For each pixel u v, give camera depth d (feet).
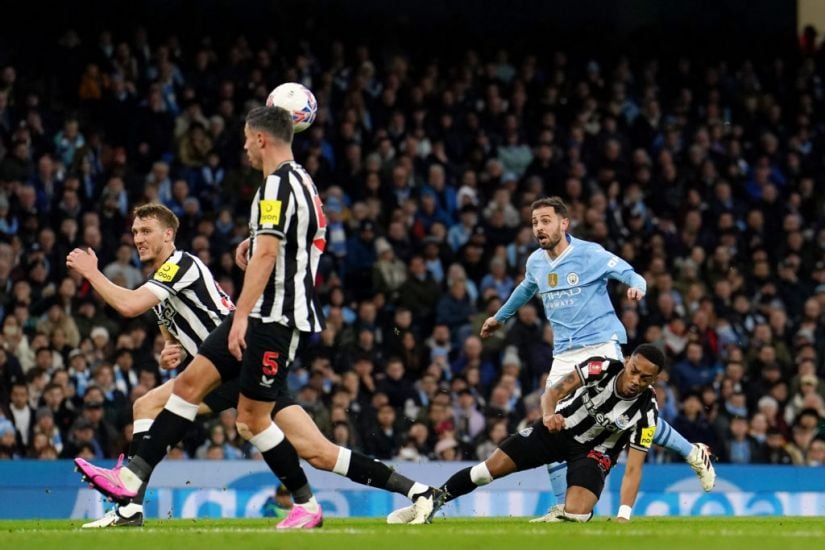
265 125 62.80
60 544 51.47
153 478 118.73
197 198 164.76
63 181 157.38
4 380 129.80
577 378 76.23
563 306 87.45
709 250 184.03
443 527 67.26
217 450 130.21
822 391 163.63
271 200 60.85
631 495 77.25
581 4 220.43
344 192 172.86
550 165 185.16
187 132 168.04
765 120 209.67
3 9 175.42
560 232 87.51
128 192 159.53
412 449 137.90
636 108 201.36
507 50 205.46
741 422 150.41
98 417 128.67
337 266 164.25
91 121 167.53
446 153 183.01
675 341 161.68
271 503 122.11
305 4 203.82
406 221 168.66
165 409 64.75
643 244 179.83
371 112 182.50
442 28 212.43
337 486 122.72
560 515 79.92
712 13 224.33
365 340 149.59
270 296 61.46
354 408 138.41
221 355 64.28
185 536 54.49
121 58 172.55
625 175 188.44
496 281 165.37
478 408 146.30
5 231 150.00
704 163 194.80
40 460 118.01
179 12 193.77
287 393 71.31
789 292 181.06
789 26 226.38
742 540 52.95
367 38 198.29
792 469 137.59
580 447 77.10
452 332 159.53
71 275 145.59
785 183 201.36
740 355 160.66
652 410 77.05
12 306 141.49
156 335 141.18
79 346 137.28
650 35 214.48
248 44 192.03
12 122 161.68
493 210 175.11
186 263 71.15
